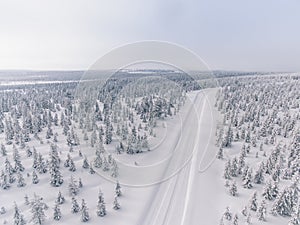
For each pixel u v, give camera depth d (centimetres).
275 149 5516
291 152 5834
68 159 5431
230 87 13912
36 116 8900
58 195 4269
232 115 8631
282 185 4784
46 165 5625
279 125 9119
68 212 4041
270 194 4325
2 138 8119
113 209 4078
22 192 4772
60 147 6669
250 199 4062
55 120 9081
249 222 3653
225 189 4744
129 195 4406
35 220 3653
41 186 4966
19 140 7194
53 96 12750
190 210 4028
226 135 6906
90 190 4659
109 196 4434
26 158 6288
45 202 4378
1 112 10925
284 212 3862
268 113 10519
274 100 12300
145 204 4169
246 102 12012
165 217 3869
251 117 9744
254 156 6394
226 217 3762
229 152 6544
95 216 3928
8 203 4419
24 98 12744
